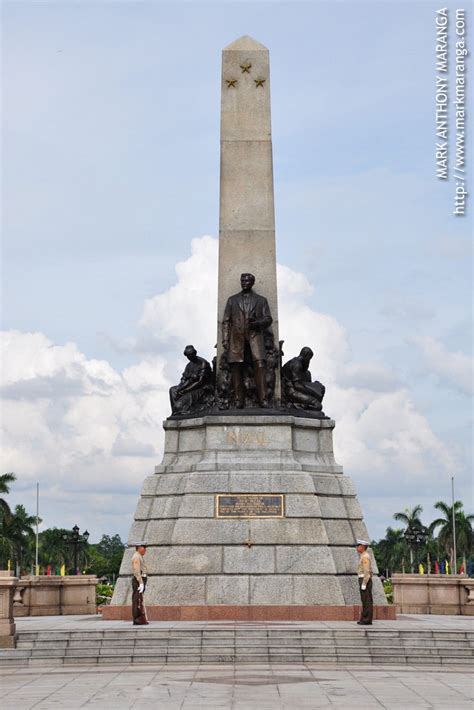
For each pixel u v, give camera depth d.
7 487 95.12
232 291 35.53
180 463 33.88
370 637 26.39
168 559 31.67
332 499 32.94
